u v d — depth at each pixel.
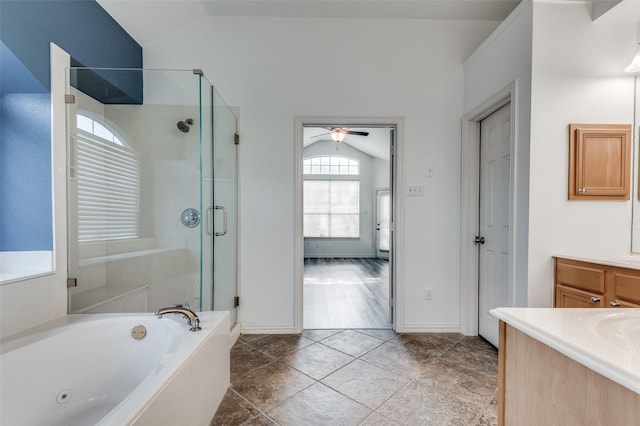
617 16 1.70
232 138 2.53
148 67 2.56
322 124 2.62
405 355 2.16
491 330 2.33
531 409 0.72
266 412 1.54
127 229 2.25
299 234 2.59
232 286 2.53
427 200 2.60
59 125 1.78
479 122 2.51
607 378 0.53
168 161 2.26
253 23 2.57
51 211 1.74
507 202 2.14
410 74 2.59
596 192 1.73
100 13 2.10
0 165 1.72
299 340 2.43
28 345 1.33
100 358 1.57
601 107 1.76
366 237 8.00
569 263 1.66
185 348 1.32
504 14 2.51
